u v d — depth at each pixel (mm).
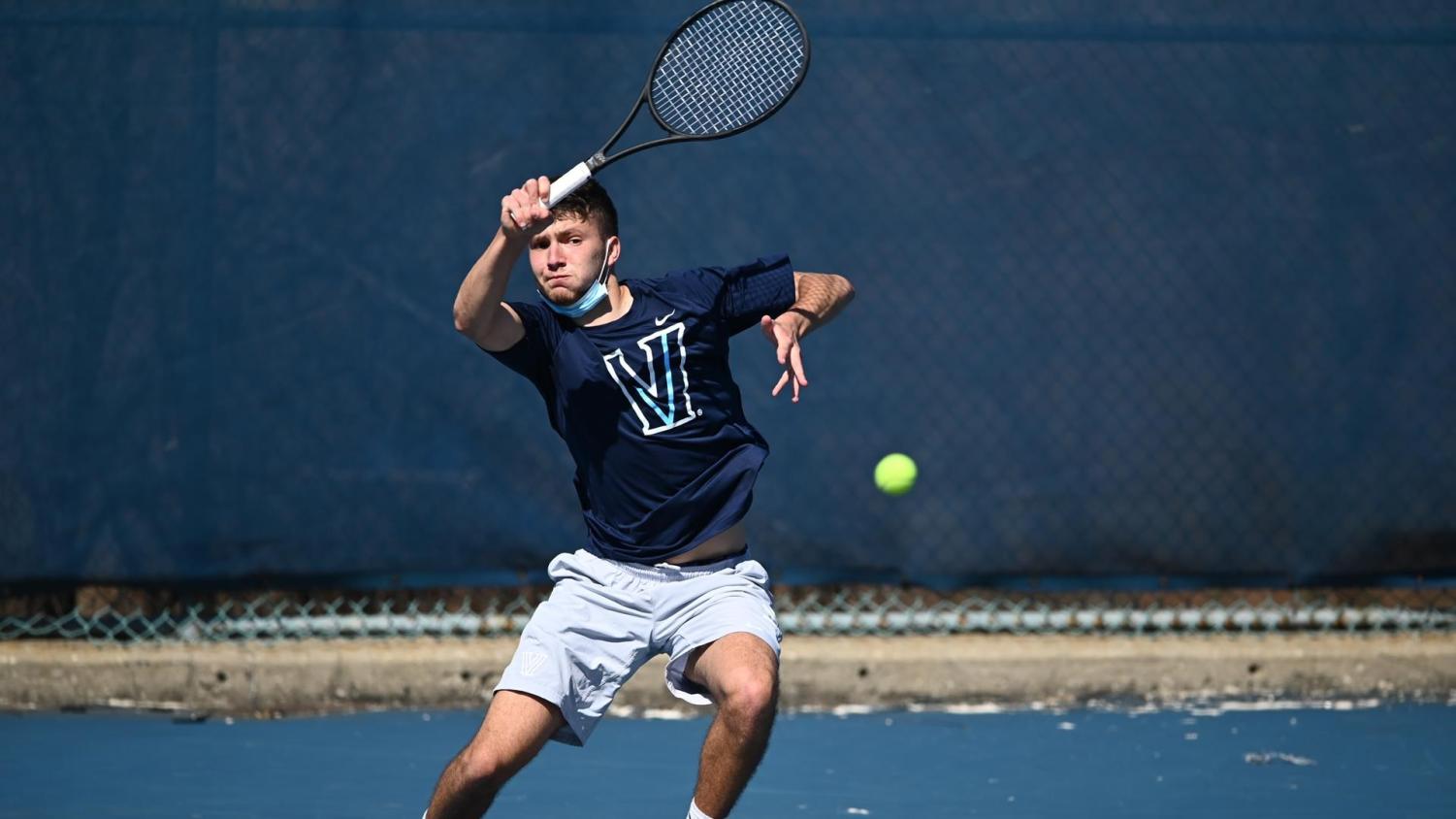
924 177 23297
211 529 22453
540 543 22875
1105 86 23469
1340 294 23781
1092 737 20891
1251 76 23641
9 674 22062
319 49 22609
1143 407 23531
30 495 22328
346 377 22641
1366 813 17422
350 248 22656
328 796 17906
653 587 13914
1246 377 23688
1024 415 23406
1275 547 23734
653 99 15242
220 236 22500
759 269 14820
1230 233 23609
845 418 23188
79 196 22406
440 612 24094
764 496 23062
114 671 22141
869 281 23250
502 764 13133
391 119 22703
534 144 22891
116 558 22375
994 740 20703
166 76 22453
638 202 22984
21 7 22297
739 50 16328
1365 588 24188
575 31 22906
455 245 22797
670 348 13844
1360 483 23812
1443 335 23875
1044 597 25047
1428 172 23844
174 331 22453
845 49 23234
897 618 23797
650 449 13750
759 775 18891
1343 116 23734
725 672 13141
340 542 22641
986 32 23359
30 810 17141
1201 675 23250
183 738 20562
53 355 22375
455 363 22750
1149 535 23562
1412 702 23203
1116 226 23516
